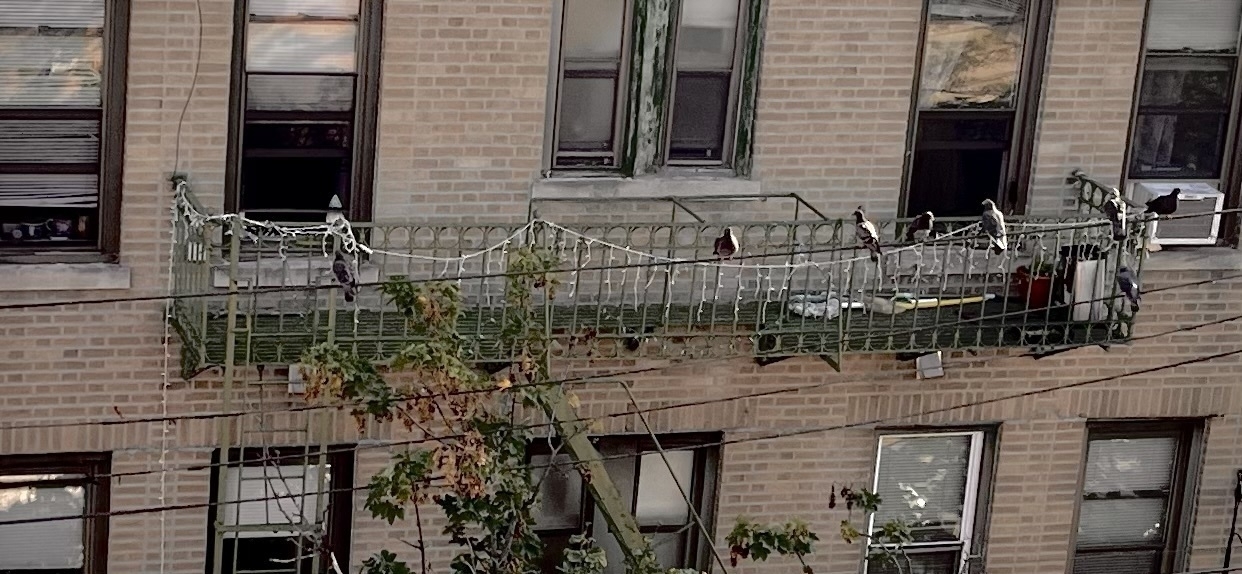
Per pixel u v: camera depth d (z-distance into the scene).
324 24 15.37
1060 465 17.62
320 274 15.23
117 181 15.29
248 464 16.25
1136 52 16.62
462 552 15.61
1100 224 15.77
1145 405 17.58
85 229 15.44
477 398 14.12
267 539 16.59
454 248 15.23
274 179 15.67
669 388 16.48
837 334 16.02
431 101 15.57
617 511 14.94
